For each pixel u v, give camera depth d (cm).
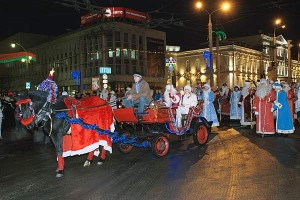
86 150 838
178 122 1104
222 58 6481
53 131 815
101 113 888
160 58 6019
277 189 670
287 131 1342
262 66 7094
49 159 1052
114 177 800
